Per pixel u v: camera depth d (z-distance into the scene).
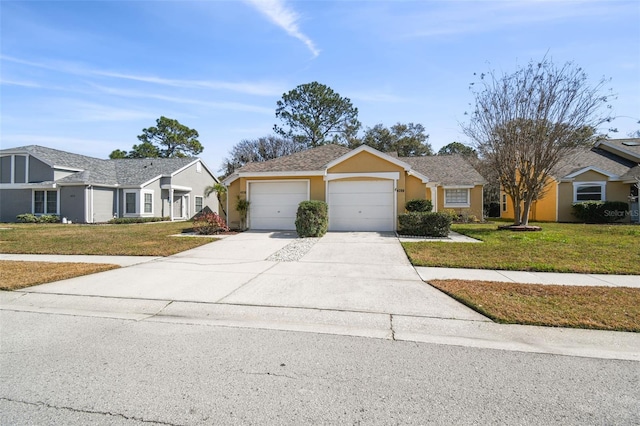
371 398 2.84
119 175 25.83
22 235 14.23
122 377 3.20
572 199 21.17
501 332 4.32
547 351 3.79
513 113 14.43
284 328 4.55
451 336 4.26
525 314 4.74
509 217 26.41
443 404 2.75
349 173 14.98
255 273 7.50
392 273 7.44
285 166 16.00
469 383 3.09
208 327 4.59
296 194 15.56
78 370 3.34
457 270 7.68
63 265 8.23
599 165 21.92
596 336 4.14
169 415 2.60
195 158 29.83
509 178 14.94
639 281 6.61
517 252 9.34
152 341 4.09
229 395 2.88
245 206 15.66
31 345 3.96
